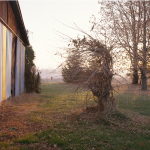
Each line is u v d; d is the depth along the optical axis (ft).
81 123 15.83
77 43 15.88
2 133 12.77
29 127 14.44
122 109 22.57
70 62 14.64
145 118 18.43
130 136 13.29
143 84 45.62
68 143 11.58
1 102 21.85
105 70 16.06
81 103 25.16
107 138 12.72
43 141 11.70
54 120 16.65
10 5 26.25
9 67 25.86
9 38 25.61
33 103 26.02
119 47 19.40
